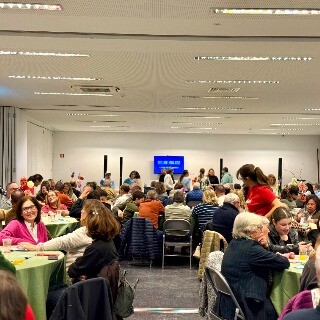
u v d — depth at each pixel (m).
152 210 8.34
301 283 3.27
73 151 20.53
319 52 6.40
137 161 20.69
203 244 6.48
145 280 7.00
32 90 9.78
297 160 20.88
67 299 2.80
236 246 3.75
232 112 13.07
